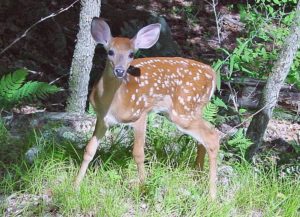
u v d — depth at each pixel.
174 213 8.95
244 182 9.86
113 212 8.68
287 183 10.00
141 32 8.91
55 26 19.81
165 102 9.48
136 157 9.26
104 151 10.34
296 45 11.33
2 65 17.80
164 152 10.51
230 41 24.50
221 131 13.93
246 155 11.78
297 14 11.27
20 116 11.99
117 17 21.12
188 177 9.71
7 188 9.27
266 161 12.18
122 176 9.71
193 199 9.16
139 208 8.98
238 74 17.58
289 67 11.50
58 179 9.49
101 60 19.38
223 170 10.41
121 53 8.57
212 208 8.93
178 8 26.28
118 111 8.99
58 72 18.59
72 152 10.15
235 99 16.08
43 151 9.95
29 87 12.12
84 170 9.30
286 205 9.41
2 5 20.16
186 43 23.91
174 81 9.50
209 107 11.62
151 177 9.48
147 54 20.02
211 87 9.95
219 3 27.39
